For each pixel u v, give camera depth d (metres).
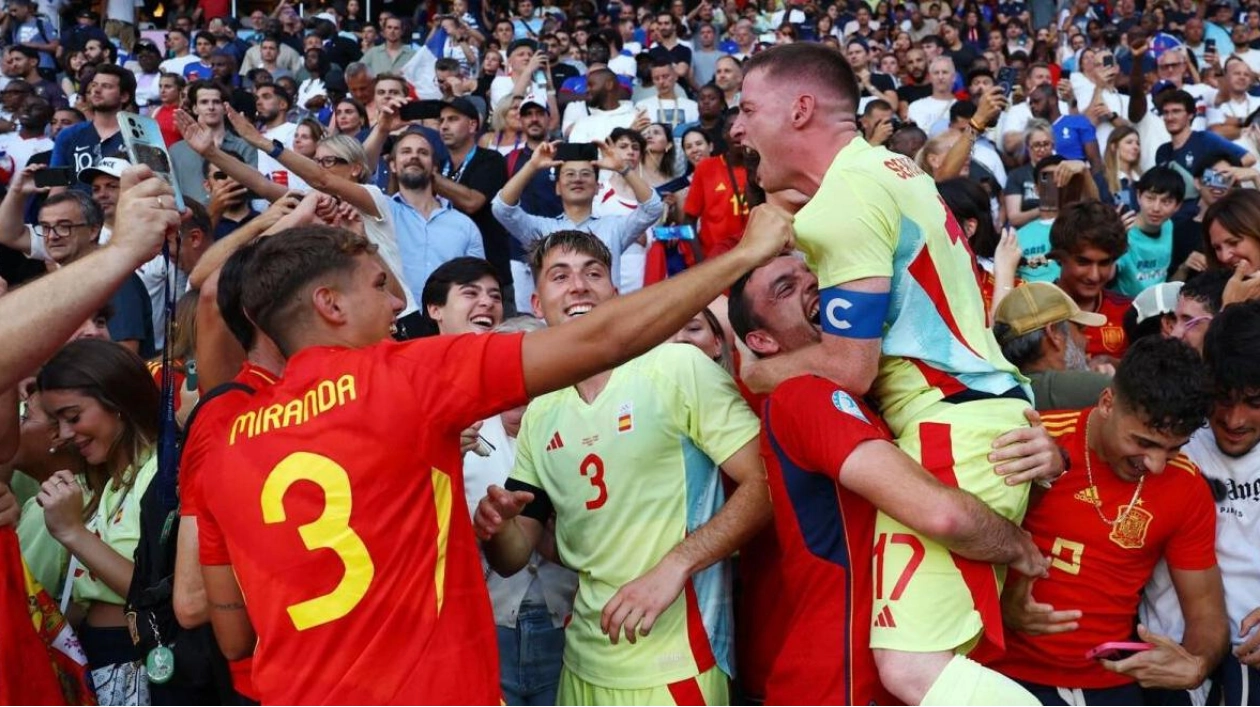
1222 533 2.96
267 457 2.10
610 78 9.23
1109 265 3.98
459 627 2.09
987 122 5.45
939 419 2.44
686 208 6.60
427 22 15.15
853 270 2.39
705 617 2.79
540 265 3.12
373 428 2.07
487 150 7.49
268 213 3.41
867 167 2.42
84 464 3.42
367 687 2.02
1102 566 2.81
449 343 2.13
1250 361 2.80
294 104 11.45
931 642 2.37
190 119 5.02
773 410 2.55
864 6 14.75
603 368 2.11
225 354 2.99
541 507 2.99
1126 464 2.72
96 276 2.09
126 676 2.99
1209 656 2.78
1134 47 9.57
